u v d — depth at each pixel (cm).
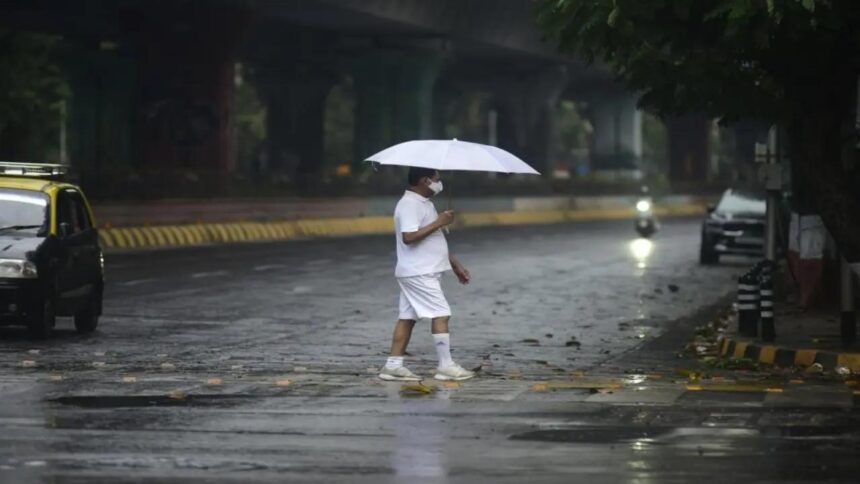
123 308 5369
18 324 4222
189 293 6066
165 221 10512
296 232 11675
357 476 2056
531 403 2873
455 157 3200
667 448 2305
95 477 2038
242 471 2091
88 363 3691
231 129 12562
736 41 3466
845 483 2014
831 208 3822
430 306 3275
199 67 12344
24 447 2294
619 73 3834
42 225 4306
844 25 3550
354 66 16125
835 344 3975
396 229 3291
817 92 3759
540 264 8356
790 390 3109
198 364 3700
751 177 12425
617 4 3472
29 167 4606
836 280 5084
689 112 3872
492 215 15025
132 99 17838
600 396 2986
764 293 4100
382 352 4062
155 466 2128
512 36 16888
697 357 4066
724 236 8344
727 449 2295
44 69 17075
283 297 5941
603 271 7869
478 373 3491
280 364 3728
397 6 13575
